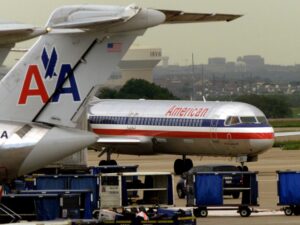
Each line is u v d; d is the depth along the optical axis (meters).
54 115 80.06
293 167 169.50
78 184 101.44
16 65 79.62
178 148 155.25
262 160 190.25
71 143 79.94
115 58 79.31
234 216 102.62
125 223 85.44
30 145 79.31
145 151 159.25
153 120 156.00
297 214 102.94
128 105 160.12
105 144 159.00
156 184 104.31
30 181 106.50
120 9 75.31
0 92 79.62
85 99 79.94
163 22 75.81
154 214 88.56
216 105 151.62
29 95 79.69
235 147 148.38
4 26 67.75
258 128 147.00
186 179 106.69
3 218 83.69
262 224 95.19
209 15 73.56
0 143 79.25
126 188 102.25
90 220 83.31
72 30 74.62
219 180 102.62
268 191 129.00
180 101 157.38
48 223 77.12
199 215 102.69
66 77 79.56
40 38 79.44
